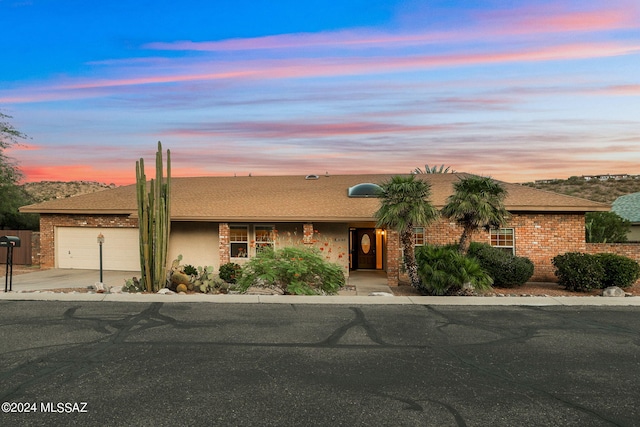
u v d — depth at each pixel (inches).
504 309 397.1
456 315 372.2
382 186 550.6
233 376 230.7
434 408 193.3
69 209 848.9
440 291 486.9
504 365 248.1
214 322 344.2
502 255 613.0
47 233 871.1
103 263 850.8
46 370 237.9
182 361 253.1
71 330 318.0
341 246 795.4
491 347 281.6
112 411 189.9
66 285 641.6
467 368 243.3
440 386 218.1
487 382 223.1
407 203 515.2
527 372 237.1
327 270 520.7
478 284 493.0
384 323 343.3
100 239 634.8
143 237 539.8
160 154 553.6
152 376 230.1
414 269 526.0
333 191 890.7
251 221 767.7
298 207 793.6
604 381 224.5
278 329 323.9
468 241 592.7
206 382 222.2
